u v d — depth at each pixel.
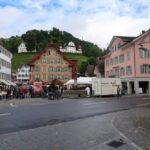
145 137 11.33
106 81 49.34
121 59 73.44
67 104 28.98
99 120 16.86
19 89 44.97
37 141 10.65
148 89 66.38
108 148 9.46
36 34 179.00
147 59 66.06
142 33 67.50
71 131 12.93
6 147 9.59
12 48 174.12
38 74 95.44
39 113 20.33
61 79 96.50
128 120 16.62
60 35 187.62
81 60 146.38
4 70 76.00
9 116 18.36
